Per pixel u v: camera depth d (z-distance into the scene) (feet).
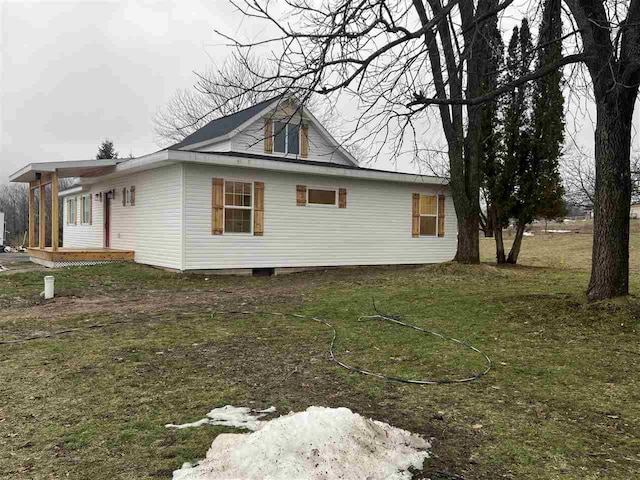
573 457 9.55
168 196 40.52
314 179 45.68
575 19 21.57
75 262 44.04
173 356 16.62
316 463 8.13
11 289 31.86
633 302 21.06
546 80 44.19
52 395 12.82
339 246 47.47
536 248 78.07
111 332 20.21
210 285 35.73
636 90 21.04
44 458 9.26
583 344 18.13
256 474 7.83
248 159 39.68
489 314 23.56
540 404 12.56
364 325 22.02
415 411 11.94
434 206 53.93
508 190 50.08
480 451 9.73
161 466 8.87
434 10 27.07
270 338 19.40
